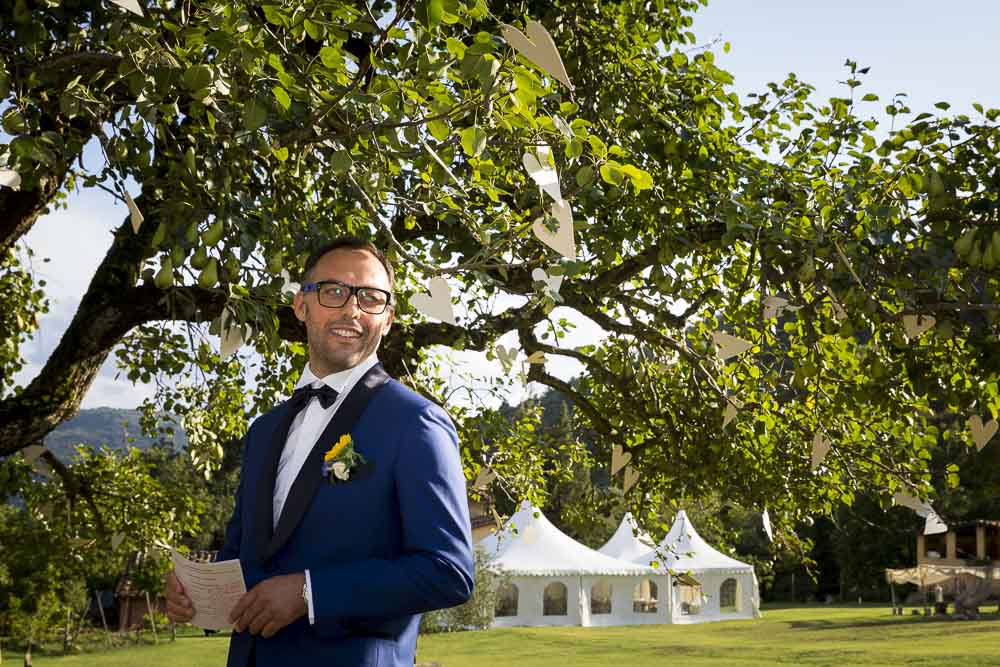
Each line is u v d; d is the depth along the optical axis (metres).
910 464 7.41
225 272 3.59
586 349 8.82
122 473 10.94
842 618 36.44
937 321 4.64
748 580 39.91
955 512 33.22
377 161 3.51
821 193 4.90
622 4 6.86
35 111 3.55
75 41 3.56
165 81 2.91
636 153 5.46
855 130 5.24
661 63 6.62
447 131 2.80
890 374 5.43
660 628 34.00
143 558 11.27
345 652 2.05
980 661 18.59
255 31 2.86
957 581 32.94
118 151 3.46
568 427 9.80
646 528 9.25
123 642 34.03
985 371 4.79
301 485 2.13
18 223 6.15
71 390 7.15
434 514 2.04
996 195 4.54
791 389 7.03
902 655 20.47
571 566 35.53
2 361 9.86
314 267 2.38
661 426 8.05
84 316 6.81
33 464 9.51
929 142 4.73
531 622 36.09
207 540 43.00
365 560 2.00
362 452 2.14
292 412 2.35
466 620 34.06
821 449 4.68
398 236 6.41
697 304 6.50
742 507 8.64
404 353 6.76
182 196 3.53
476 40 2.53
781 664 20.38
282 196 4.56
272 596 1.97
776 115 6.22
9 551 11.31
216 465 8.04
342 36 2.80
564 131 2.63
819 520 52.50
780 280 5.22
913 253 4.60
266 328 3.43
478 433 7.33
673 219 5.60
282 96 2.83
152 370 8.11
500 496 8.74
